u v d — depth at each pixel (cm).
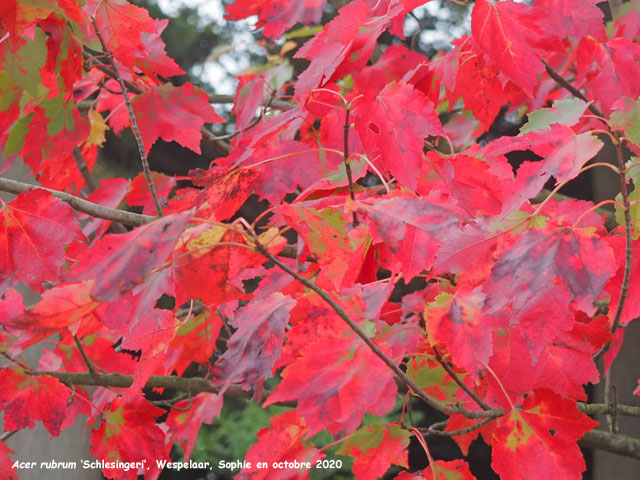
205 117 177
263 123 156
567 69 199
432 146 176
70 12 150
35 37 157
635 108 136
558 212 150
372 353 136
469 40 169
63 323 127
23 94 167
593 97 166
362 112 144
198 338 174
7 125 168
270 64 220
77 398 175
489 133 423
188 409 181
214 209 148
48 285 164
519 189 137
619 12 186
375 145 145
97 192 185
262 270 161
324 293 131
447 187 150
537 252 136
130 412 173
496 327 140
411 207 137
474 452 541
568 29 156
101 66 179
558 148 137
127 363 179
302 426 150
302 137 179
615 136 138
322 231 139
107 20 161
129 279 122
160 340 151
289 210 138
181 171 510
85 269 122
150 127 176
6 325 126
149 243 123
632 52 164
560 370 150
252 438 481
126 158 515
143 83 186
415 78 169
